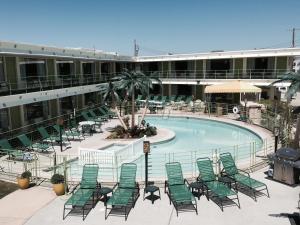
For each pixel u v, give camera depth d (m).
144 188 11.62
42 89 22.77
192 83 34.66
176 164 12.14
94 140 20.81
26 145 17.86
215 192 10.59
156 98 36.97
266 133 21.22
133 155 16.55
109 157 14.88
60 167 14.43
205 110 30.22
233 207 10.37
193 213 10.04
